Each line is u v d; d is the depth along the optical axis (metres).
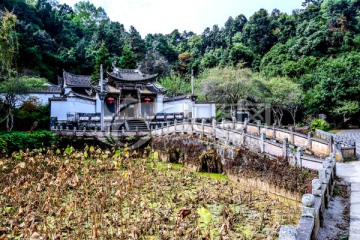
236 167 16.12
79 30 76.88
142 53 67.62
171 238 8.23
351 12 60.56
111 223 9.10
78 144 23.95
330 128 39.88
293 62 53.62
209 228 8.22
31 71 47.50
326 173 8.77
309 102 42.94
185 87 49.44
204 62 62.66
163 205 10.87
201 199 12.05
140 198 11.29
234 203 11.70
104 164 17.59
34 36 53.44
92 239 7.77
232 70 40.12
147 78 35.19
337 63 44.53
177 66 65.31
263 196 12.91
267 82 40.56
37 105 30.88
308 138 17.28
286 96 39.38
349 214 7.84
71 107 31.22
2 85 25.62
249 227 9.08
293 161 12.92
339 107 40.69
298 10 86.06
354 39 54.03
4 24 22.48
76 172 15.38
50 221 9.28
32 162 15.62
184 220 9.02
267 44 68.81
